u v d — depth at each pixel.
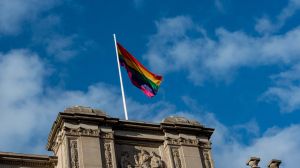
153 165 38.03
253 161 40.59
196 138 40.00
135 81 43.88
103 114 38.47
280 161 41.31
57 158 37.47
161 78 44.22
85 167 35.84
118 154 37.78
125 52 44.41
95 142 37.12
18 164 36.62
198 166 38.62
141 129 39.31
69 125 37.34
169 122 39.91
